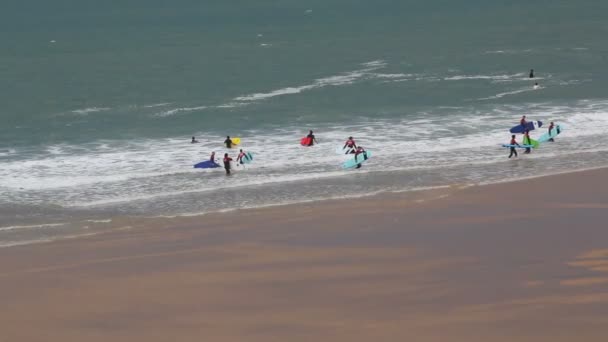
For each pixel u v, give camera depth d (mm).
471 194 125500
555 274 84312
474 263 89312
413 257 92625
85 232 112438
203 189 139625
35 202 132750
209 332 73125
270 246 100375
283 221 114125
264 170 152625
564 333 69312
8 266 95688
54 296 84000
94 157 167500
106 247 103312
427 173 145875
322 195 131750
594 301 76062
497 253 92688
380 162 156375
